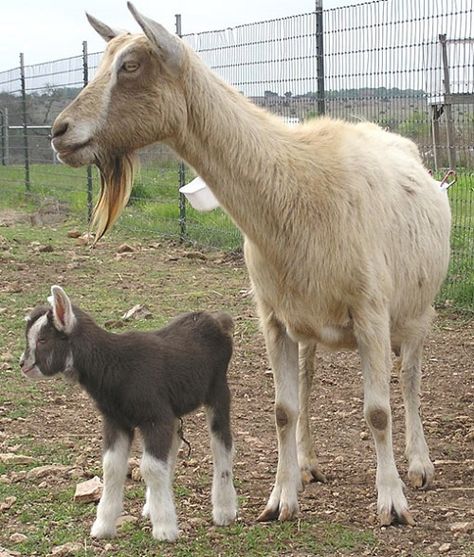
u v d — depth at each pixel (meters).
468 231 4.70
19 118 10.11
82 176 8.57
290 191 2.62
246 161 2.62
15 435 3.31
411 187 2.91
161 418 2.64
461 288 4.76
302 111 5.46
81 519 2.75
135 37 2.63
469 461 3.14
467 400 3.66
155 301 4.95
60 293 2.66
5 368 3.91
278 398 2.77
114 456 2.66
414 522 2.70
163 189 7.07
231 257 6.09
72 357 2.66
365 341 2.67
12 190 9.47
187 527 2.71
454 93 4.55
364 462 3.14
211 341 2.81
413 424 3.04
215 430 2.78
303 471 3.00
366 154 2.77
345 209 2.64
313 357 3.01
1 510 2.79
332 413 3.54
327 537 2.64
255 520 2.76
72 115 2.60
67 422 3.43
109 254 6.26
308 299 2.66
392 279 2.78
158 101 2.59
